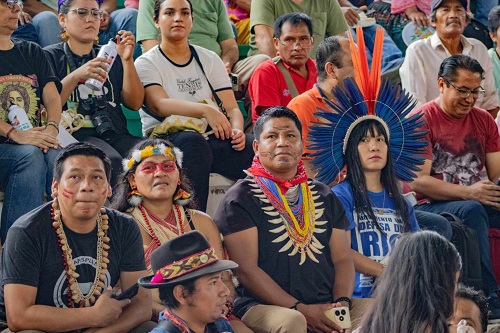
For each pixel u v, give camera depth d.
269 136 12.52
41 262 10.76
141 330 10.96
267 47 18.39
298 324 11.42
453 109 15.92
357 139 13.39
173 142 14.67
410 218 13.63
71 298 10.84
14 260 10.64
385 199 13.54
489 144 16.30
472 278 14.77
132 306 10.95
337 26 19.39
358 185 13.30
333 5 19.33
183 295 9.44
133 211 12.15
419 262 8.88
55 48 15.24
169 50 15.74
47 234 10.82
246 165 15.30
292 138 12.54
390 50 19.77
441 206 15.46
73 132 14.77
